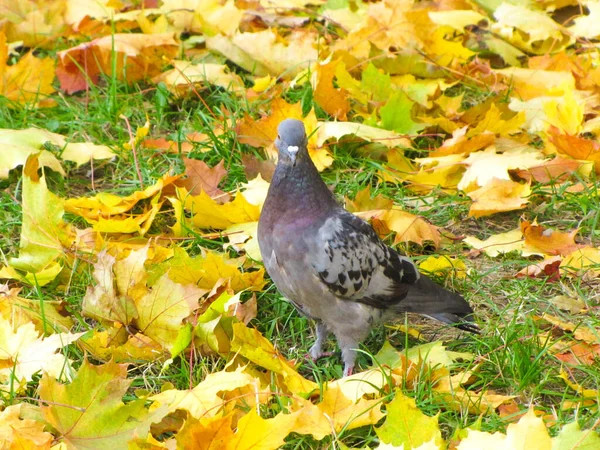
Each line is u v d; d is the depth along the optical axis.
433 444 6.32
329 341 9.30
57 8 14.08
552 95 12.50
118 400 6.98
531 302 9.31
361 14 14.74
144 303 8.14
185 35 14.45
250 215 9.98
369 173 11.15
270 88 12.81
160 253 9.37
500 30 14.50
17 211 10.35
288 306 9.15
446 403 7.65
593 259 9.72
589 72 13.07
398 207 10.72
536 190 10.99
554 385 8.16
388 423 6.79
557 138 11.12
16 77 12.50
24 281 9.12
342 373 8.52
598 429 7.34
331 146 11.70
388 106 11.60
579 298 9.34
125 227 9.82
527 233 9.94
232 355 8.14
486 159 10.82
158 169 11.34
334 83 13.23
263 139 11.41
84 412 6.92
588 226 10.55
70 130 11.87
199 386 7.39
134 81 13.22
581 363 8.24
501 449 6.35
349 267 8.09
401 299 8.51
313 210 8.14
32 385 7.89
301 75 12.67
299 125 8.17
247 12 14.66
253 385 7.59
